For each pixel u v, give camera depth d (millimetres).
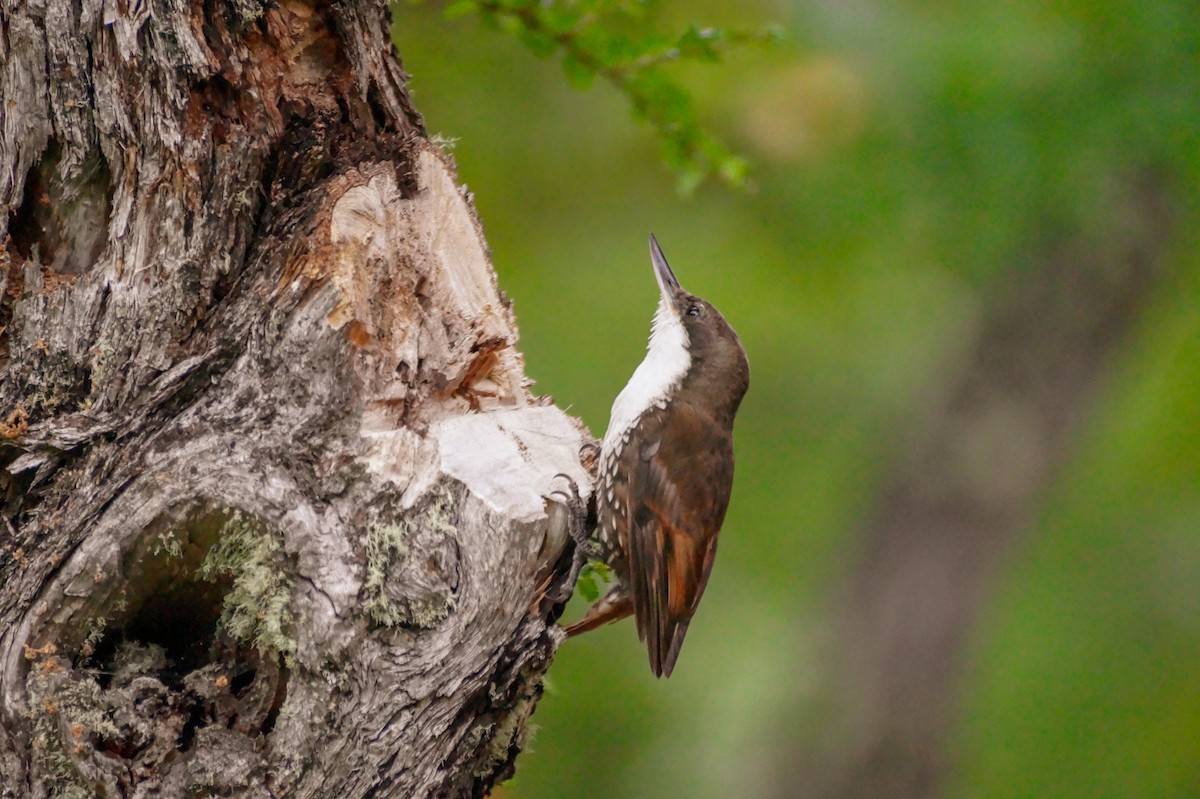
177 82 5930
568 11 7770
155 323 5891
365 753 5523
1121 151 11406
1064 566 15133
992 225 11797
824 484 15258
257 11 6156
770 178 12383
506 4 7699
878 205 11938
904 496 15414
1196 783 13828
